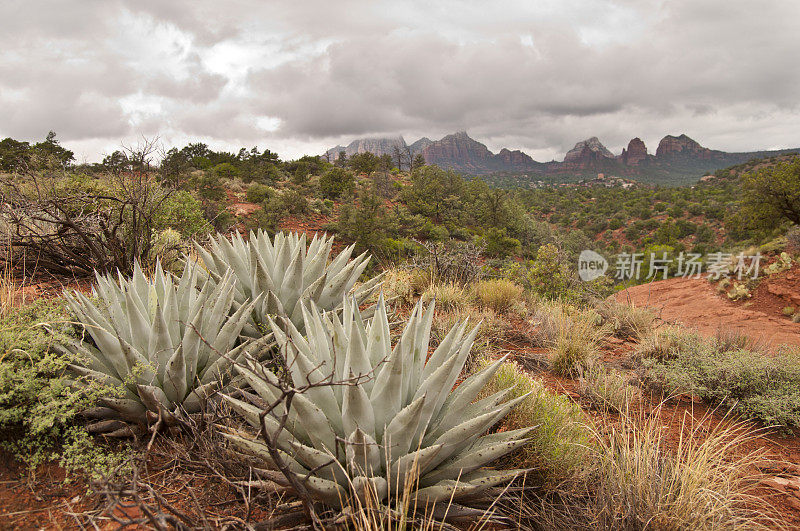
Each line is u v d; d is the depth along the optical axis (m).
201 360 3.28
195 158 87.88
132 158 6.77
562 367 5.43
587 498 2.83
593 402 4.39
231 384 3.08
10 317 3.01
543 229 87.94
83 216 5.95
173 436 2.90
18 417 2.41
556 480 2.88
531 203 164.75
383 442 2.23
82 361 2.87
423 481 2.48
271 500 2.46
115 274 5.78
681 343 5.77
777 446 3.73
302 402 2.19
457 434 2.39
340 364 2.57
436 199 81.38
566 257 11.53
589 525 2.50
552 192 183.62
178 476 2.59
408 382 2.61
